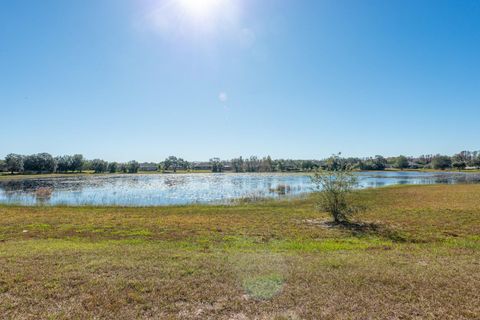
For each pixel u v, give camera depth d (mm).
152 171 130125
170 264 6223
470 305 4438
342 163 14172
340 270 5871
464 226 12062
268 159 119125
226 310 4289
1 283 5109
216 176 80562
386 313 4203
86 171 115000
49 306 4344
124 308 4312
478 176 70438
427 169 130000
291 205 19875
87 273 5617
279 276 5531
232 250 7836
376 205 18875
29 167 93500
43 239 9734
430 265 6262
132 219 14305
